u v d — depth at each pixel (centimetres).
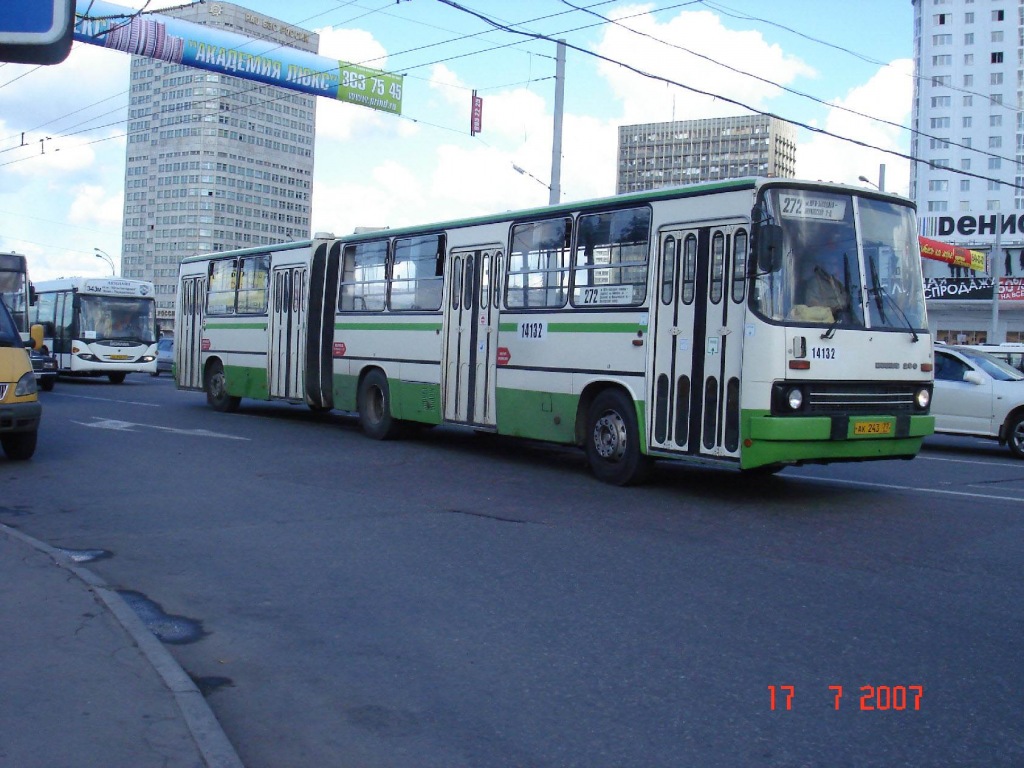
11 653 495
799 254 952
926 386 1019
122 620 549
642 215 1061
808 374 931
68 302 3169
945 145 10506
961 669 517
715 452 967
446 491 1050
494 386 1268
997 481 1196
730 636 569
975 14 10412
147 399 2342
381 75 2092
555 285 1174
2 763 373
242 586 673
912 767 404
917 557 761
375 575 702
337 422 1827
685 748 421
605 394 1104
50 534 827
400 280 1465
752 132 13925
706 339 980
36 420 1189
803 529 866
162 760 379
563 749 420
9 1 425
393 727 444
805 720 451
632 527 870
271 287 1816
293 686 493
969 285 4328
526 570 716
